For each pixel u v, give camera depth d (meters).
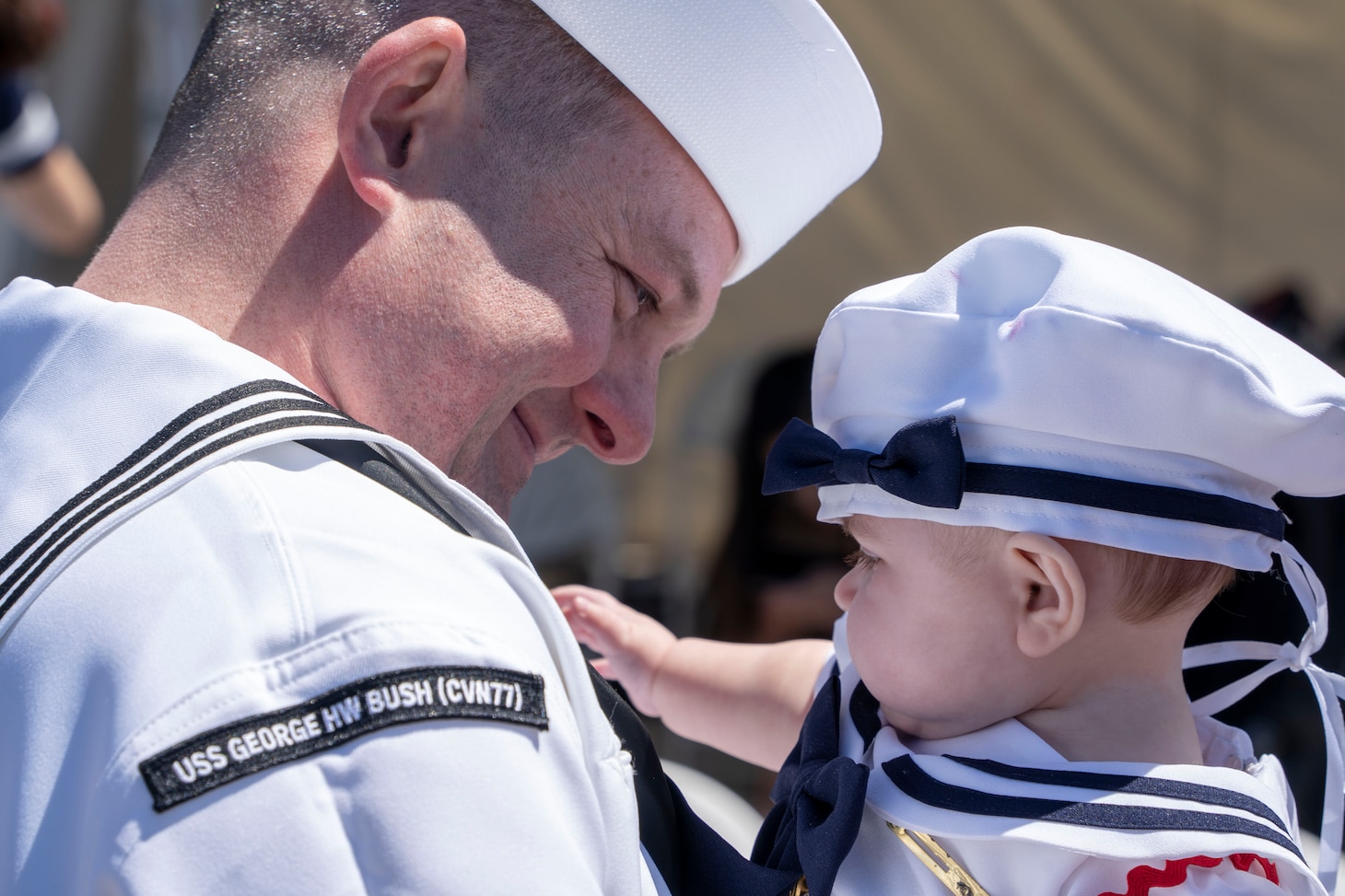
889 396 1.29
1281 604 2.64
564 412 1.41
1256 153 4.17
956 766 1.23
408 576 0.98
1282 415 1.18
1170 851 1.12
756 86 1.32
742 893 1.22
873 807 1.26
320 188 1.21
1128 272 1.24
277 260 1.20
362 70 1.18
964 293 1.27
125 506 0.97
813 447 1.34
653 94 1.27
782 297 4.58
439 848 0.87
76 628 0.92
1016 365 1.21
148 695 0.87
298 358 1.20
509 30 1.24
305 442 1.07
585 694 1.07
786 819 1.36
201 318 1.20
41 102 3.41
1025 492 1.21
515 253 1.24
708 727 1.81
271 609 0.92
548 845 0.91
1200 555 1.21
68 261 4.00
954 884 1.20
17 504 1.00
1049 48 4.12
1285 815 1.26
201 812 0.84
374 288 1.19
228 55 1.28
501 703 0.94
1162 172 4.21
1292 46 4.03
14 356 1.11
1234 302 4.09
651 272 1.34
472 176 1.23
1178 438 1.20
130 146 4.27
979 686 1.29
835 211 4.40
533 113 1.25
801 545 3.33
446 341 1.20
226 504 0.97
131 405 1.04
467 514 1.13
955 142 4.23
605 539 4.07
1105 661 1.29
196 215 1.22
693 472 4.62
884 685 1.34
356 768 0.88
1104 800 1.16
